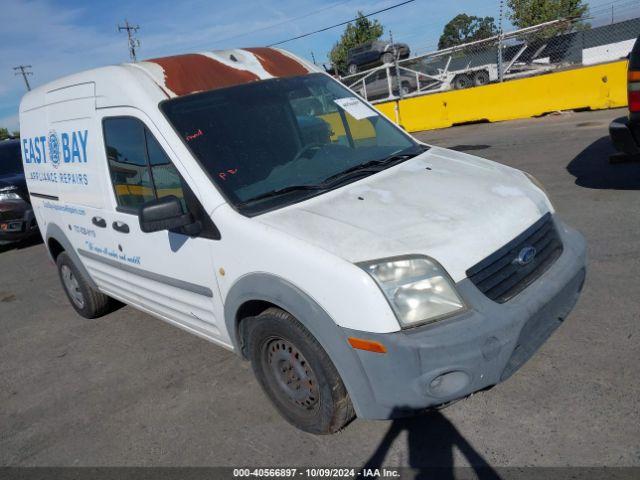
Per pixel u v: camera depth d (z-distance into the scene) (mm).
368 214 2844
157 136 3314
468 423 2906
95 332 5121
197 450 3135
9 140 10156
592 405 2854
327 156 3533
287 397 3080
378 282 2463
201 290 3344
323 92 3965
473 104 13297
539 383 3102
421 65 19219
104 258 4320
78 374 4355
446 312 2496
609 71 11414
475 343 2426
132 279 4078
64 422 3695
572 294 3084
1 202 8672
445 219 2773
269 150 3393
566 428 2736
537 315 2693
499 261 2691
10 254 9109
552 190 6613
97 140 3906
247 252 2893
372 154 3701
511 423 2844
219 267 3105
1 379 4523
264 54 4055
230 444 3133
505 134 11016
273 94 3699
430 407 2521
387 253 2545
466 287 2549
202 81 3584
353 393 2609
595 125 10086
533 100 12438
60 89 4398
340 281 2498
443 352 2393
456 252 2596
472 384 2490
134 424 3512
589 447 2592
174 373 4074
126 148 3641
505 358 2520
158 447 3230
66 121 4309
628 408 2787
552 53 18594
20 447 3496
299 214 2910
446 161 3605
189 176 3174
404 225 2723
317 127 3717
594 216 5531
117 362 4434
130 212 3758
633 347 3266
